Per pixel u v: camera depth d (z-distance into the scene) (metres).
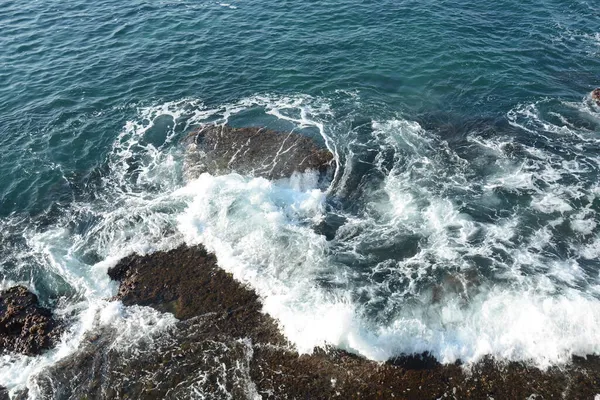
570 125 22.98
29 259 17.30
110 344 14.25
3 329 14.88
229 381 13.14
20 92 26.77
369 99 25.64
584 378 12.92
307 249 17.05
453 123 23.56
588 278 15.73
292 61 29.11
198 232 17.73
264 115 24.72
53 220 19.05
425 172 20.56
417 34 30.91
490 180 20.02
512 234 17.52
